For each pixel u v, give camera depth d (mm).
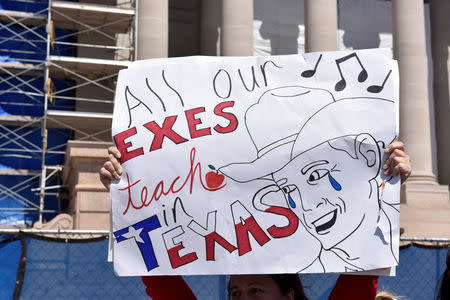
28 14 30734
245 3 29203
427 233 27609
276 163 2984
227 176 2996
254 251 2914
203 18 34281
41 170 30594
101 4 31531
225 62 3160
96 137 30703
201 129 3070
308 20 30219
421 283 9078
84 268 8406
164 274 2955
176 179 3029
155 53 27672
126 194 3055
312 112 3021
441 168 35781
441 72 36625
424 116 30594
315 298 8406
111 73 31000
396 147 2922
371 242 2879
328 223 2914
